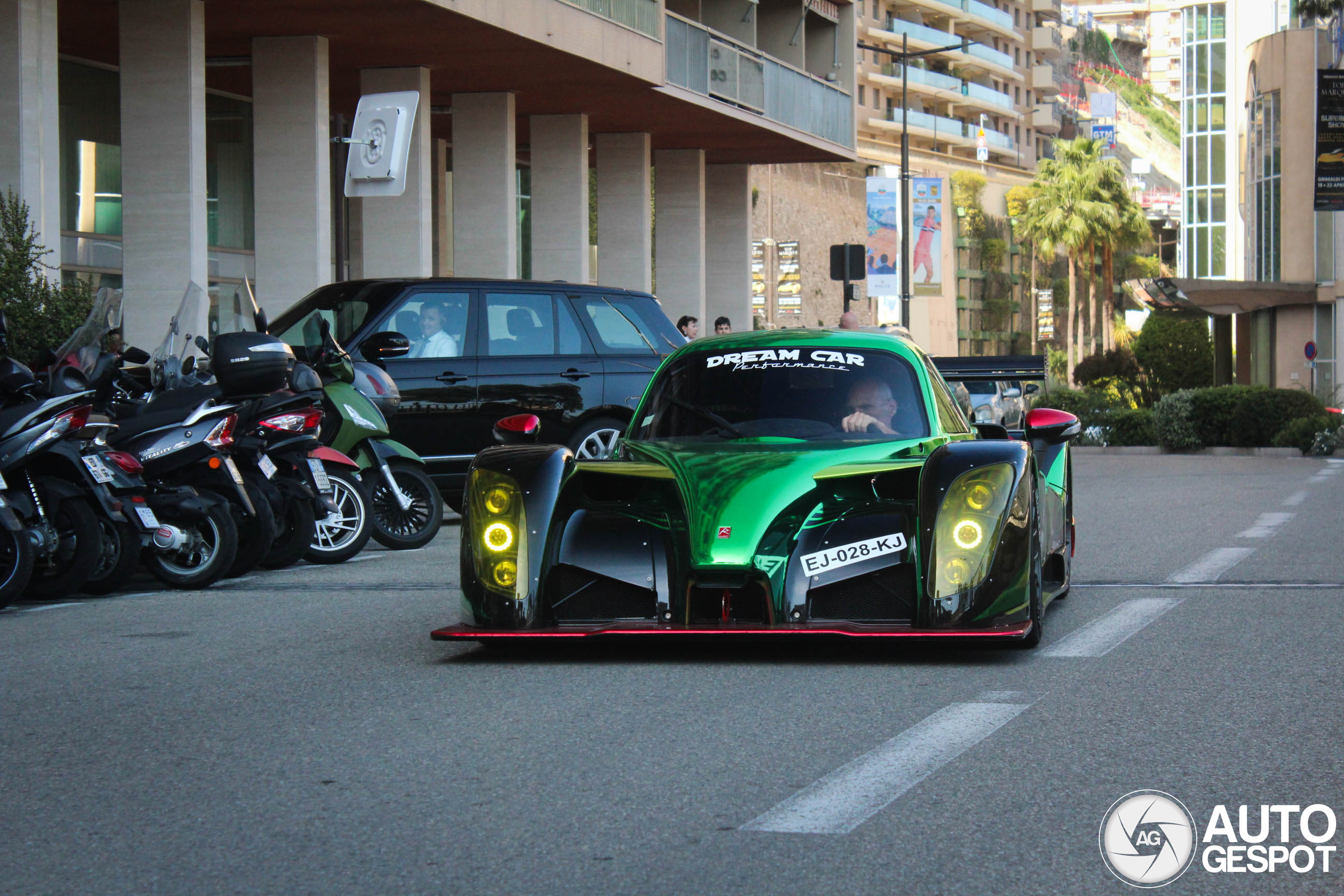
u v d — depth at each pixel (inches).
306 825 152.3
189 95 711.7
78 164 836.6
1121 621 279.1
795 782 164.9
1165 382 2282.2
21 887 135.3
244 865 139.9
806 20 1424.7
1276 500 604.7
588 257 1073.5
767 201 2775.6
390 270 881.5
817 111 1266.0
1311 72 1934.1
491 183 970.7
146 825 154.0
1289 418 1202.6
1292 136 1931.6
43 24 631.8
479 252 972.6
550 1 836.6
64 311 532.7
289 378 380.8
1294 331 1927.9
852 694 211.8
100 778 173.9
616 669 233.1
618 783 165.6
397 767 174.9
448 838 146.7
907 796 158.9
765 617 226.5
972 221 3649.1
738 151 1283.2
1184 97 2955.2
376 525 428.8
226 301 888.3
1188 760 172.9
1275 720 193.5
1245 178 2114.9
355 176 599.5
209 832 150.8
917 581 225.1
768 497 234.2
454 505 511.8
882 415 269.0
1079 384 2503.7
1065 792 159.6
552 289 504.7
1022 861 136.9
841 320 792.9
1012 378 478.3
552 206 1069.8
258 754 183.6
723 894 129.3
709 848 142.0
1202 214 2940.5
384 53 850.1
